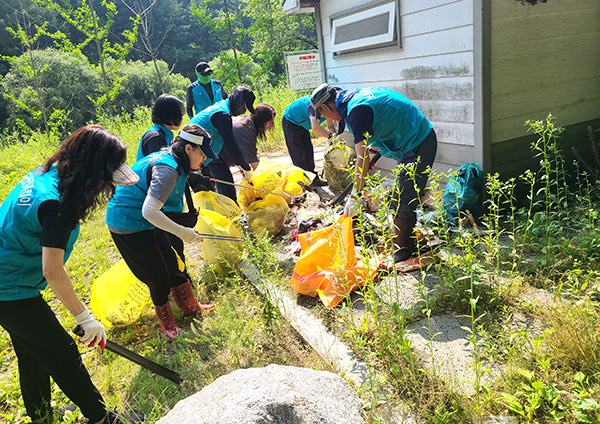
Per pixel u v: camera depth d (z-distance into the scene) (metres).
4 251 2.27
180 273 3.80
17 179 10.15
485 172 4.62
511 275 3.34
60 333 2.48
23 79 32.12
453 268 3.58
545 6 4.50
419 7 5.05
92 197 2.24
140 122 14.98
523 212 4.14
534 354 2.53
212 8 55.19
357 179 3.95
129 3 51.16
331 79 7.23
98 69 18.97
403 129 3.86
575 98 4.95
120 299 3.82
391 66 5.80
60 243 2.21
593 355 2.41
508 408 2.28
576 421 2.12
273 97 14.23
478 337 2.92
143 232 3.31
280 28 29.98
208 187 4.97
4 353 3.74
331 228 4.03
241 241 4.45
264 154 10.07
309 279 3.74
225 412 2.02
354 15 6.19
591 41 4.89
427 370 2.66
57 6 18.25
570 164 5.10
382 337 2.91
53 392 3.04
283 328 3.40
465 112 4.73
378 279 3.85
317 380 2.39
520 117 4.69
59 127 31.53
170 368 3.21
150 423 2.57
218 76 25.47
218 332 3.48
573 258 3.49
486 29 4.28
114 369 3.29
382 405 2.47
